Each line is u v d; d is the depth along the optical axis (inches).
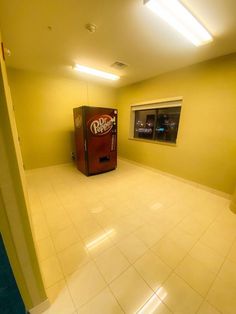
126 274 51.5
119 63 106.9
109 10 56.2
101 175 142.4
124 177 137.9
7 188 29.0
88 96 164.1
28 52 90.6
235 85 89.8
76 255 58.5
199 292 46.4
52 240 65.6
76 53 92.0
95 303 43.3
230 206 89.2
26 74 125.6
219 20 60.7
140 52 90.2
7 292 35.3
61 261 55.9
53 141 153.1
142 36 73.2
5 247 31.9
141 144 162.7
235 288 47.7
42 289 39.7
